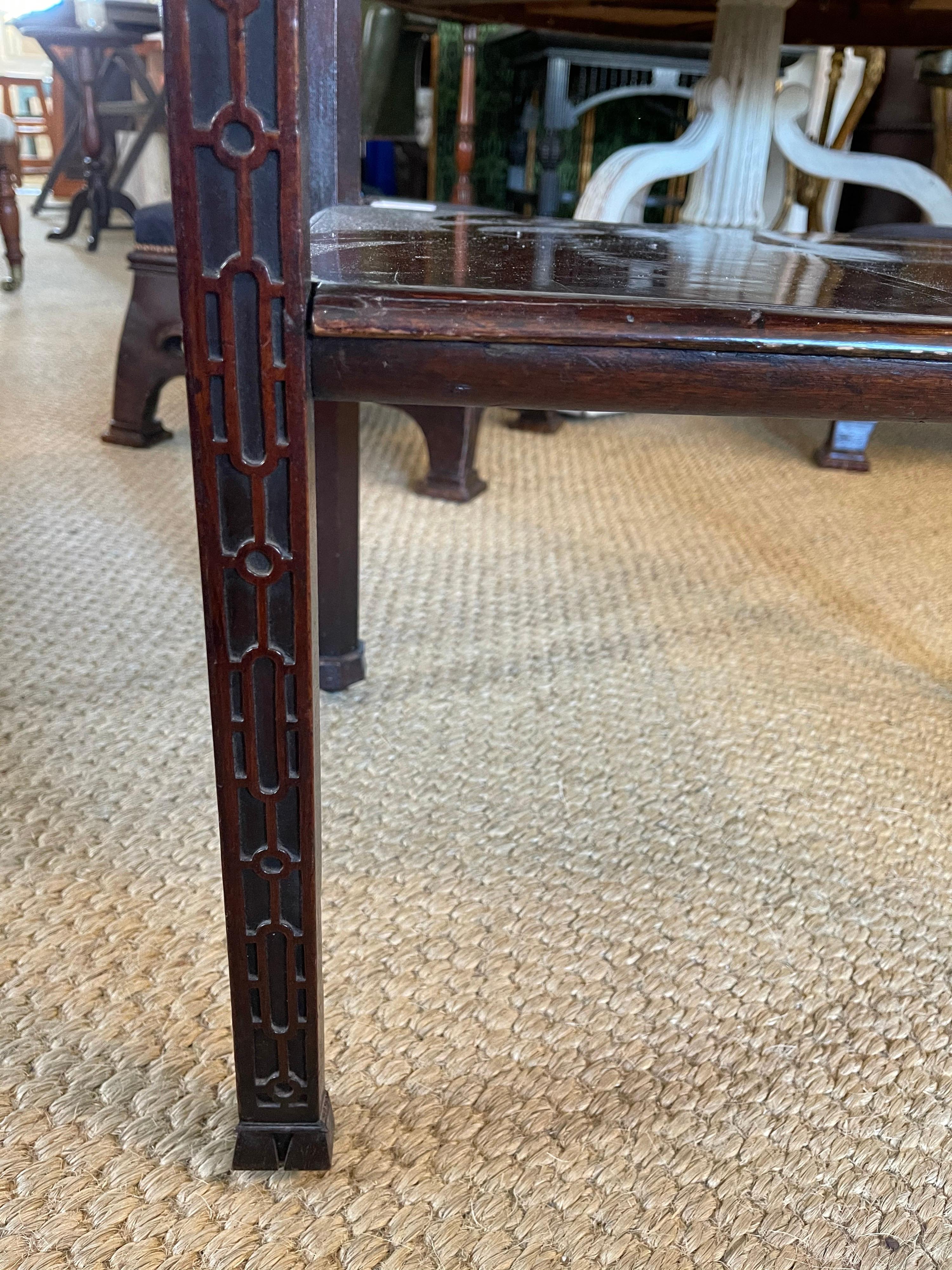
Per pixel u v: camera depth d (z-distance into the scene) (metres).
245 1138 0.42
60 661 0.82
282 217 0.28
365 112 1.92
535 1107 0.47
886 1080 0.50
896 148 2.02
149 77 3.07
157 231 1.24
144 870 0.60
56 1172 0.42
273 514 0.32
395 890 0.60
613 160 1.11
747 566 1.10
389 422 1.60
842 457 1.46
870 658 0.92
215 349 0.30
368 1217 0.41
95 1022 0.50
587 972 0.55
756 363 0.31
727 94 1.08
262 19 0.26
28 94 4.92
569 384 0.31
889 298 0.35
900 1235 0.42
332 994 0.52
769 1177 0.44
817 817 0.69
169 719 0.76
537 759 0.74
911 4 1.04
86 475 1.24
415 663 0.87
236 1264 0.39
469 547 1.12
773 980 0.55
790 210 1.71
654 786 0.72
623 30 1.32
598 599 1.00
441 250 0.43
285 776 0.36
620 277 0.37
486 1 1.14
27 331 1.96
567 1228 0.41
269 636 0.34
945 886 0.64
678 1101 0.48
